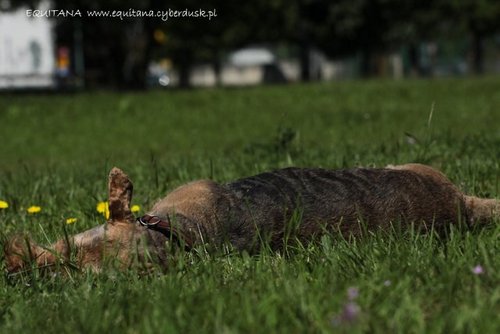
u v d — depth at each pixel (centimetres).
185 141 2033
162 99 3014
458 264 550
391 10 7050
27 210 877
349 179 658
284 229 623
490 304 473
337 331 419
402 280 519
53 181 1059
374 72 9031
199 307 496
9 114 2711
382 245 609
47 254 577
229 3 5378
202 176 996
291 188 645
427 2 7081
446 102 2736
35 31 4906
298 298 494
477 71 8038
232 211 627
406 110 2497
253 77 10556
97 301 519
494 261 559
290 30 6925
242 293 516
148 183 995
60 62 6319
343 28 6956
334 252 599
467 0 7181
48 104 2912
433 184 675
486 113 2286
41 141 2194
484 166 951
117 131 2356
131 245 571
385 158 1053
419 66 8250
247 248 620
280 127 1263
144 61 5388
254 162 1100
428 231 650
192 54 8394
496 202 683
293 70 10606
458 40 8475
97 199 875
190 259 593
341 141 1556
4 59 4862
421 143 1073
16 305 536
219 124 2414
